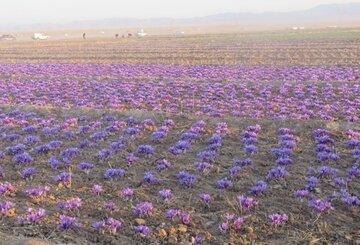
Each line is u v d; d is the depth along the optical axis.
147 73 46.66
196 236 11.38
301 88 33.91
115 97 32.41
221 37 114.25
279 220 11.89
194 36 126.62
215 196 13.80
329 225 11.85
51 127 22.80
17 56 73.06
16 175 16.12
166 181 15.15
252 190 13.79
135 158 17.11
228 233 11.55
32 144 20.12
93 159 17.62
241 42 89.69
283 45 78.31
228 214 12.16
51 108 26.77
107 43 102.38
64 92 35.31
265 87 34.66
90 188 14.73
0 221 12.22
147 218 12.41
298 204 13.07
